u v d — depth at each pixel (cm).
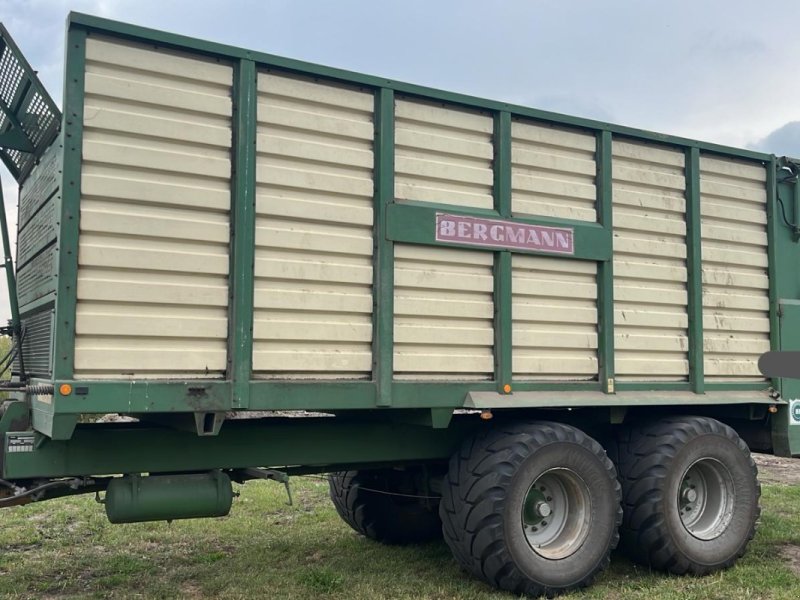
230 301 403
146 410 376
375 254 446
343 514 602
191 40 398
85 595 460
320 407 421
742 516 547
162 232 388
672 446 521
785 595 468
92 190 373
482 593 466
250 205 408
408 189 462
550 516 494
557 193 514
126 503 407
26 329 479
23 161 500
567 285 512
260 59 415
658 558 516
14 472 395
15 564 530
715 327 573
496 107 490
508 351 484
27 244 486
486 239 480
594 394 514
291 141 425
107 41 382
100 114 378
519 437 470
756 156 603
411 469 555
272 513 707
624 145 545
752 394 581
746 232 599
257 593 465
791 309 609
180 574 509
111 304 377
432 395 456
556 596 468
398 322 452
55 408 357
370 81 448
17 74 430
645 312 544
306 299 424
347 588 477
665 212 561
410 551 575
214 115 406
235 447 443
